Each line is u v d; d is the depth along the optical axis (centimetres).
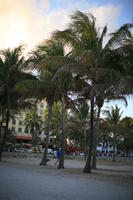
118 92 1336
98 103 2002
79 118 4569
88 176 1457
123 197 830
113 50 1684
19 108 2770
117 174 1703
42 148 7162
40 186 984
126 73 1669
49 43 2069
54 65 1700
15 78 2530
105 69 1541
